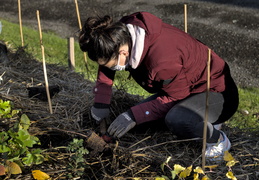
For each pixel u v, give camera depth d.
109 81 2.68
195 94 2.53
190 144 2.62
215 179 2.28
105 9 10.36
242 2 9.76
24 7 10.87
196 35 8.26
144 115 2.46
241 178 2.32
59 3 10.98
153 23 2.23
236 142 2.74
